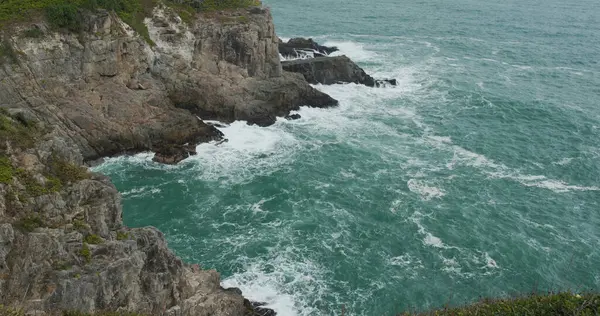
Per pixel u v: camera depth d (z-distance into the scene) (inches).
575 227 2068.2
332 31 4648.1
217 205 2084.2
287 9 5354.3
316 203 2123.5
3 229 1005.2
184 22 2642.7
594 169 2519.7
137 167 2298.2
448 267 1806.1
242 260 1781.5
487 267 1817.2
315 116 2898.6
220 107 2667.3
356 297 1653.5
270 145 2559.1
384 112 3024.1
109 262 1147.3
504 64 4042.8
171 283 1309.1
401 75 3622.0
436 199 2193.7
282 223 1989.4
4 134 1179.3
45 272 1051.9
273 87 2854.3
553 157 2620.6
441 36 4722.0
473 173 2421.3
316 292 1662.2
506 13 5816.9
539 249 1923.0
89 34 2299.5
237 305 1422.2
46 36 2188.7
